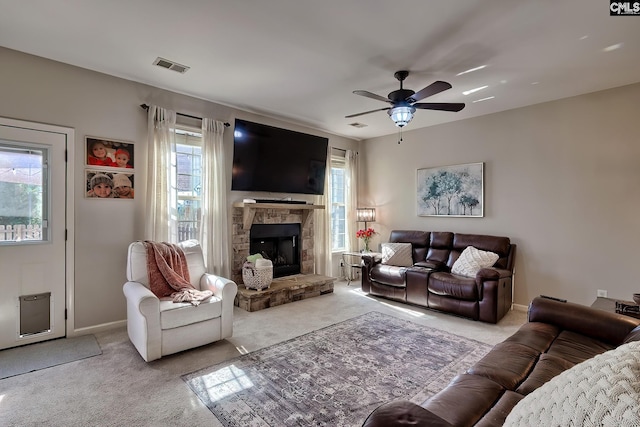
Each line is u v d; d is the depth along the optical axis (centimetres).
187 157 413
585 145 386
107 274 344
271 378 242
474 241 451
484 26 248
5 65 289
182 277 328
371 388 230
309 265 545
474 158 482
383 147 606
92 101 334
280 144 489
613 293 368
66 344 303
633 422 51
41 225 310
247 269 430
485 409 135
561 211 404
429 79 348
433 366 262
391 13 233
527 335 212
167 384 233
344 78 350
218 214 422
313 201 561
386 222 599
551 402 68
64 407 206
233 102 430
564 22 241
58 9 229
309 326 354
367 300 463
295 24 247
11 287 294
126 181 355
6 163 293
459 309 386
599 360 72
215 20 243
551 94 390
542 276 418
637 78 343
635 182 355
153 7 227
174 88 381
